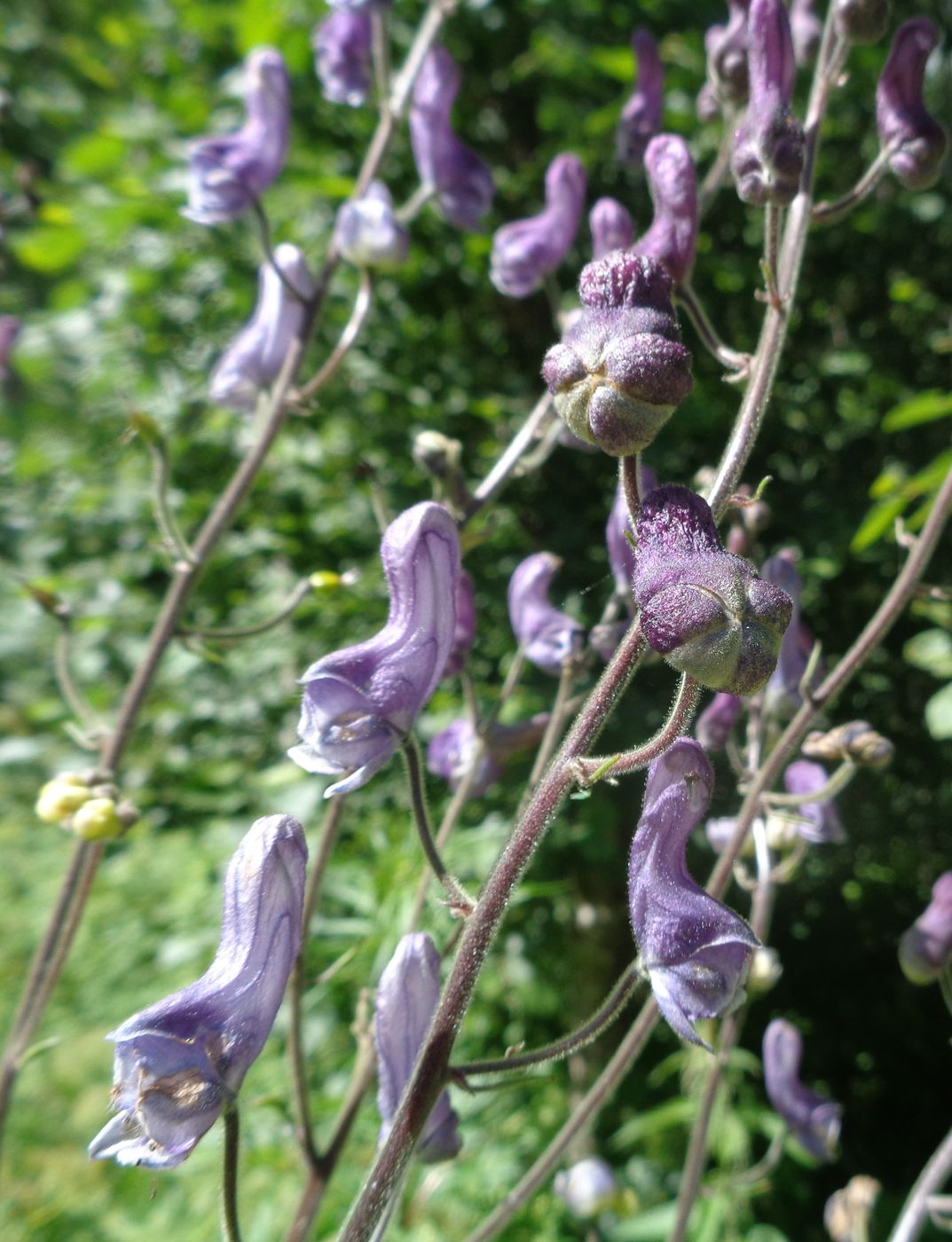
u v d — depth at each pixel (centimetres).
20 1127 29
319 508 33
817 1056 34
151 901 35
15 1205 26
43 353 34
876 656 33
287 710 34
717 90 16
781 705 16
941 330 35
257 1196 24
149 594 36
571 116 31
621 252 9
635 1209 20
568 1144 14
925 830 35
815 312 35
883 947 35
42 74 40
